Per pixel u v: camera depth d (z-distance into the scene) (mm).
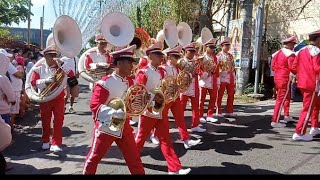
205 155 5980
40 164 5742
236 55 12492
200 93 8352
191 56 6902
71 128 8289
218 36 17312
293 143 6633
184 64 6492
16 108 7680
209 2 14578
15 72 7465
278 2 14469
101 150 4074
